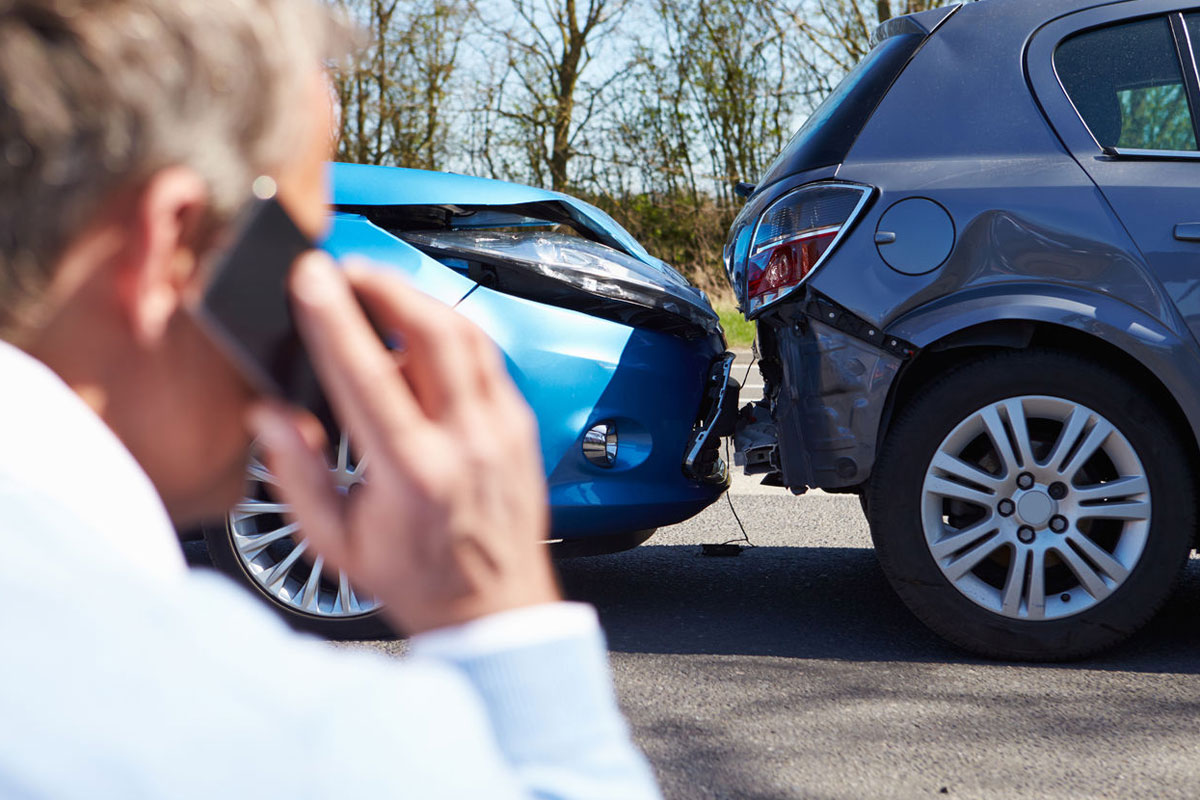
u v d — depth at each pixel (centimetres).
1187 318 296
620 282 330
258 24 43
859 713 273
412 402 44
